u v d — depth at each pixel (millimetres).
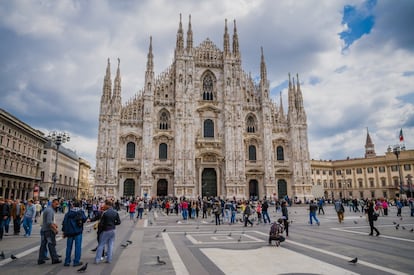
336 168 127312
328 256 16062
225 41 81750
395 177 109438
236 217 43625
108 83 72625
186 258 15859
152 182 71188
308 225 31312
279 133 81938
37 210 36562
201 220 39406
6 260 15719
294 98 83625
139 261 15297
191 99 76062
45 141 100750
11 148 77625
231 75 80125
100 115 70625
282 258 15664
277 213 49875
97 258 14867
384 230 26906
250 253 16984
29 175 89625
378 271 13062
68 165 142250
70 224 14523
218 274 12812
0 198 22781
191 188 71812
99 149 69188
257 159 79250
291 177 80000
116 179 68938
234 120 77750
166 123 76062
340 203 34219
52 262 14906
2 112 70750
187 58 78000
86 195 179250
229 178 74562
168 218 42719
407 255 16250
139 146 72812
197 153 75500
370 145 150875
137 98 75000
